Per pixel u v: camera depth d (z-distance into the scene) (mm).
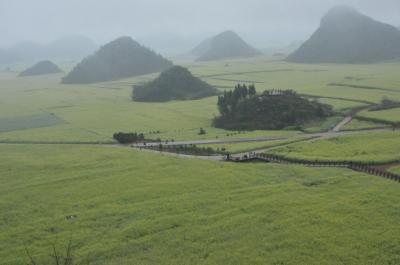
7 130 134875
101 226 59156
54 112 167250
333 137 105312
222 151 96812
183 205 64750
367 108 142625
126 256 51219
